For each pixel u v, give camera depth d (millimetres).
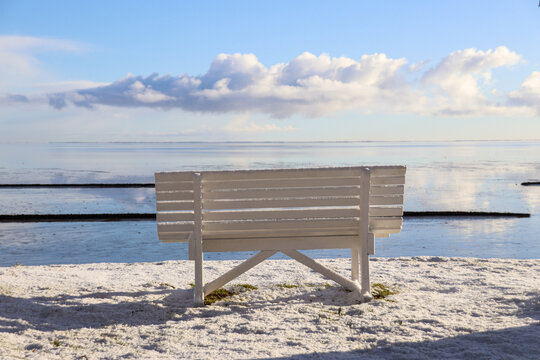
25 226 24312
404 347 2893
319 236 4168
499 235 20969
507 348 2791
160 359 2818
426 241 18984
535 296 3877
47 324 3541
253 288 4727
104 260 14711
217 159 150750
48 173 81250
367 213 4020
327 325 3400
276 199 4031
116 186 54344
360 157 154750
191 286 4969
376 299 4148
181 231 4039
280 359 2768
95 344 3131
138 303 4055
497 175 67938
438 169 82812
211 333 3322
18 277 5301
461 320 3406
